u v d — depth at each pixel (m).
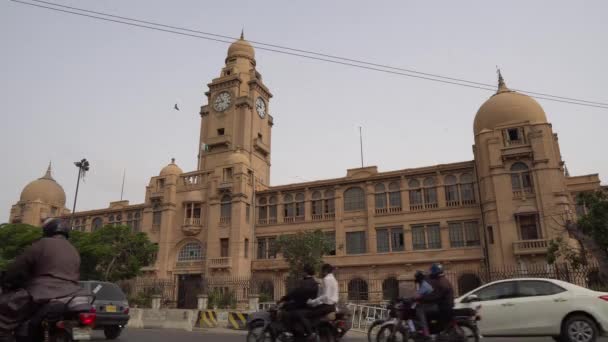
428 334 11.69
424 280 12.54
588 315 13.05
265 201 50.91
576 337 12.88
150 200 52.88
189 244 50.03
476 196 41.44
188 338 17.81
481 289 14.71
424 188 44.00
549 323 13.26
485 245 39.22
